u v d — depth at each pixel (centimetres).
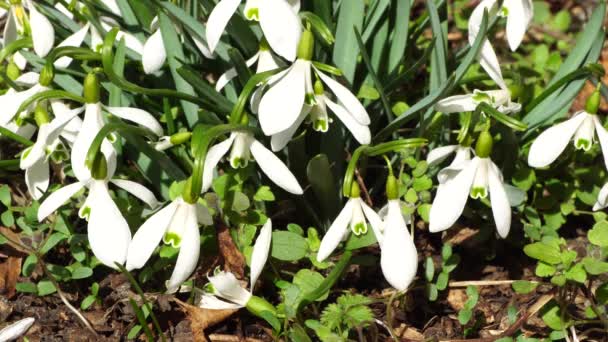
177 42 40
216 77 46
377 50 42
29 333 39
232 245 39
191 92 41
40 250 39
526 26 39
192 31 40
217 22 36
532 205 44
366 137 37
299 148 40
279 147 37
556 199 44
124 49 40
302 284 37
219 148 36
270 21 36
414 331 40
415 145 36
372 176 45
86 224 43
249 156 37
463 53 44
